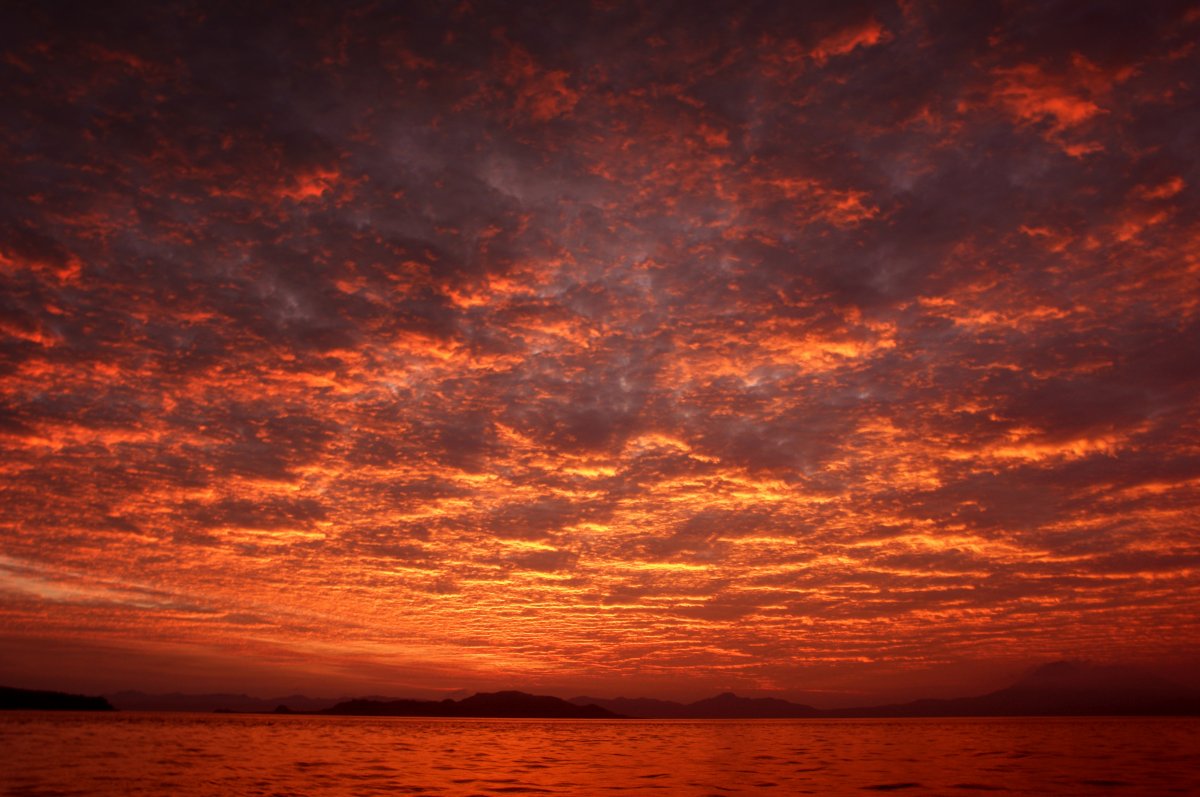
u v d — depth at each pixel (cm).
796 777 3797
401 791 3191
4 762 4312
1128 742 6831
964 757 5084
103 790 3145
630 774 4019
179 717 18325
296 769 4175
